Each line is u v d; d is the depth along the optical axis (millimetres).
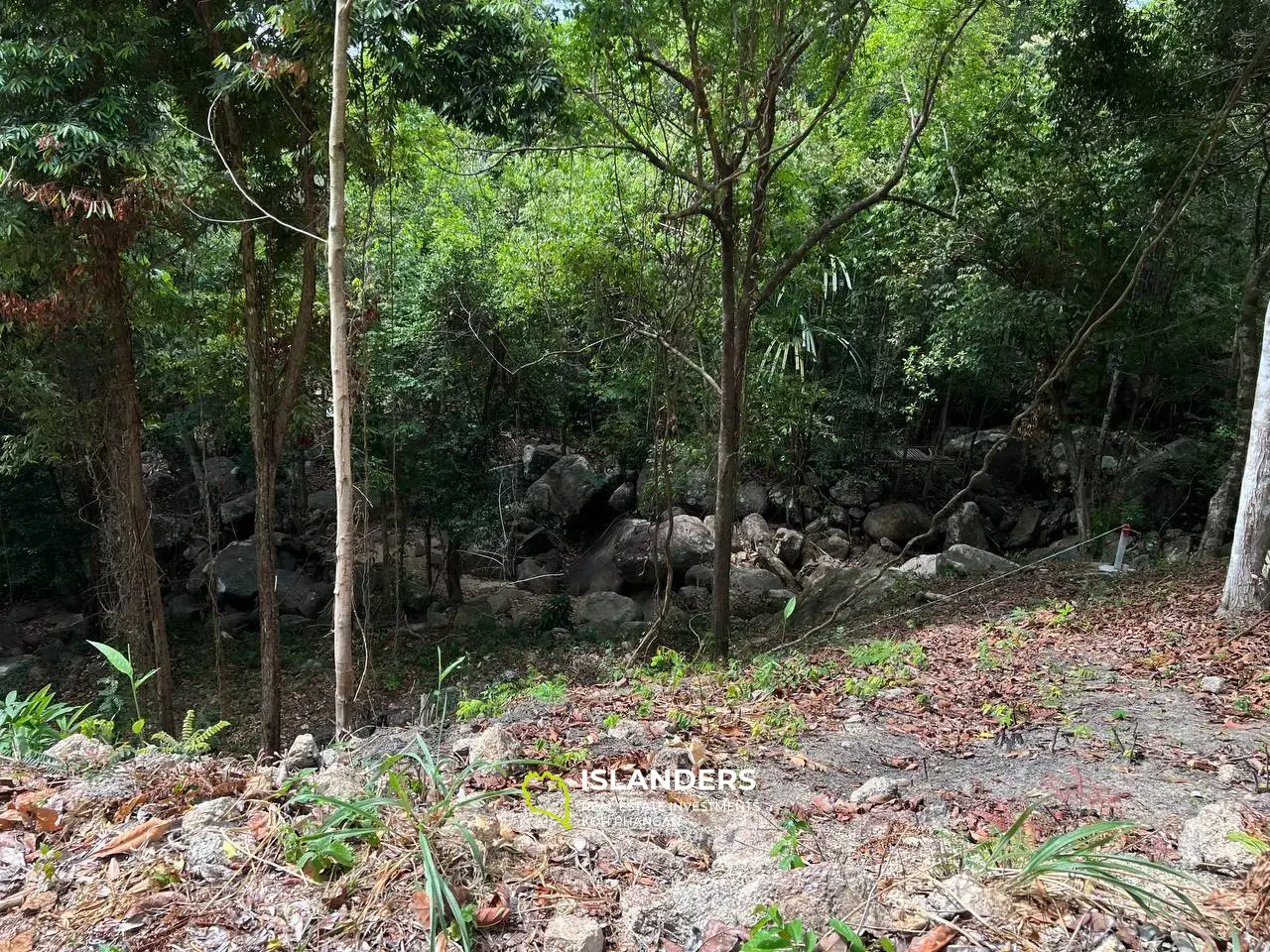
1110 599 9375
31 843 2701
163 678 10703
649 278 12211
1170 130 12180
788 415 16547
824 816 3801
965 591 11336
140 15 8820
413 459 15398
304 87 9203
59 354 11391
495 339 15391
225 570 17719
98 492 12242
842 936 2180
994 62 13375
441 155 13961
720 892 2467
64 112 8227
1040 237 13156
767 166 9742
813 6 8617
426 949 2156
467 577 19344
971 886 2406
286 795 3105
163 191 8875
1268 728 5047
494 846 2654
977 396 20359
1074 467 15531
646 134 10375
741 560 17875
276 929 2232
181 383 13922
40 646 15789
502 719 5578
